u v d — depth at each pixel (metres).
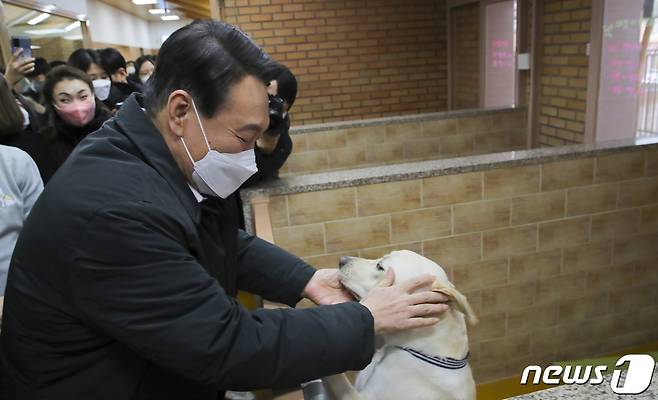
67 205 0.84
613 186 3.16
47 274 0.87
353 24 6.52
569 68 4.52
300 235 2.80
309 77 6.60
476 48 6.13
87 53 3.69
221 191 1.02
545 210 3.09
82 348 0.92
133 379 0.95
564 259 3.20
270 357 0.90
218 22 0.96
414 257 1.44
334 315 0.98
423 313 1.11
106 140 0.92
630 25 4.15
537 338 3.28
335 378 1.31
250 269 1.36
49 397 0.95
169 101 0.92
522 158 2.98
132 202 0.85
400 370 1.30
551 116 4.84
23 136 2.39
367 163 4.78
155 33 18.08
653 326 3.48
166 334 0.84
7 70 2.84
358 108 6.79
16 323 0.94
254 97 0.92
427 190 2.88
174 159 0.96
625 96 4.28
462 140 4.96
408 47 6.70
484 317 3.15
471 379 1.35
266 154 2.69
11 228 1.70
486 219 3.01
